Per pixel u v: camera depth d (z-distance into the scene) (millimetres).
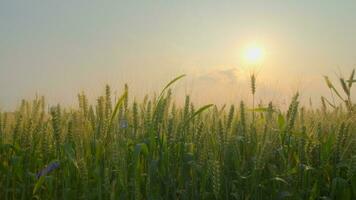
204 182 919
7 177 1007
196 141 992
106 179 846
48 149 1059
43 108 1126
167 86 987
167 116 1046
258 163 913
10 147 1062
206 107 972
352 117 1109
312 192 963
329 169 1015
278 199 949
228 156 962
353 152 1034
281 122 1020
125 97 998
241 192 956
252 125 1071
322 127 1115
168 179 932
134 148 896
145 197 941
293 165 1055
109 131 946
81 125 994
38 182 933
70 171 974
